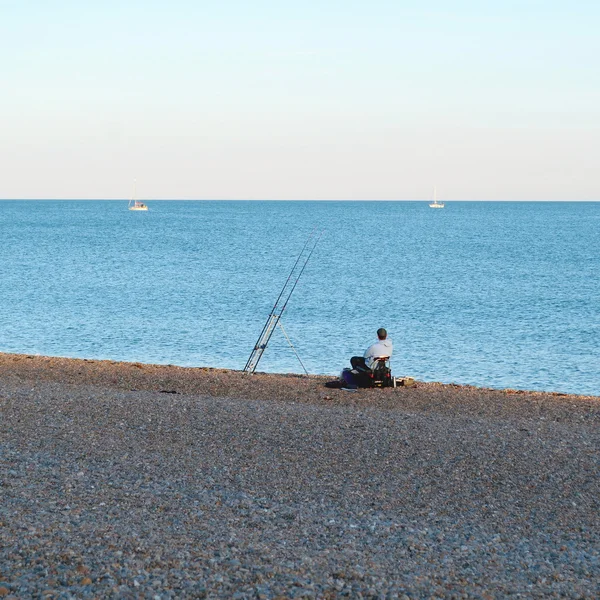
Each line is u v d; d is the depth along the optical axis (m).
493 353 46.09
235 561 11.70
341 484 16.33
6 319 57.81
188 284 85.62
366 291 80.31
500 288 84.00
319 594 10.70
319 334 52.75
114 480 15.95
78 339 49.75
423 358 44.41
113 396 25.22
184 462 17.62
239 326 55.84
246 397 26.80
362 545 12.80
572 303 71.50
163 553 11.91
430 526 13.95
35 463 17.02
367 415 23.28
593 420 23.84
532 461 18.41
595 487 16.55
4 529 12.60
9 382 28.20
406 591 10.94
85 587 10.55
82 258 120.81
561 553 12.81
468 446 19.69
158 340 49.72
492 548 12.94
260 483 16.20
